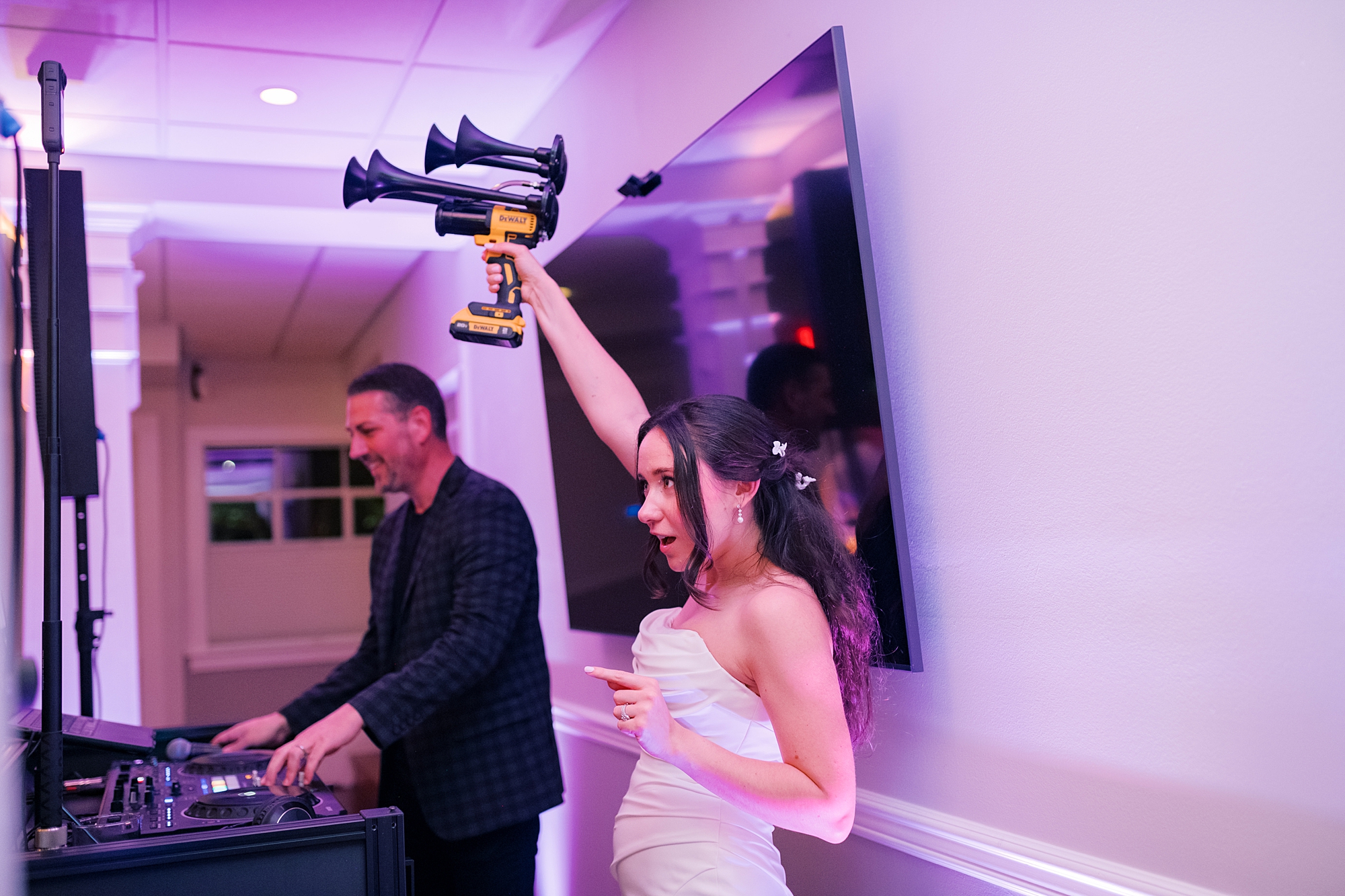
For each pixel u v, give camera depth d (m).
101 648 3.39
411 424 2.19
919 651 1.51
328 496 6.91
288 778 1.70
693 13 2.27
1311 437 1.03
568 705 3.11
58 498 1.30
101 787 1.85
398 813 1.36
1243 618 1.11
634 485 2.32
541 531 3.39
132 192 3.51
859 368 1.59
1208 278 1.14
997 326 1.45
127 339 3.51
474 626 1.97
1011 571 1.43
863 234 1.57
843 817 1.11
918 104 1.60
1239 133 1.10
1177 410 1.18
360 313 5.75
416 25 2.62
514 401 3.65
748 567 1.29
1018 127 1.41
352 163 1.53
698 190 2.03
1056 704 1.36
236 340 6.27
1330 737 1.02
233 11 2.49
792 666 1.13
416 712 1.87
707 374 2.03
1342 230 1.00
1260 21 1.08
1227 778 1.12
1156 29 1.20
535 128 3.28
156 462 6.20
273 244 4.35
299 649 6.50
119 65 2.78
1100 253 1.28
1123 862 1.25
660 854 1.23
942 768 1.56
